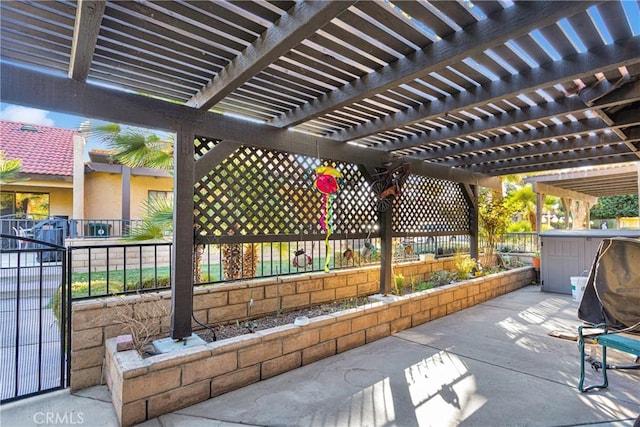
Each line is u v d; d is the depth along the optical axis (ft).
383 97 11.86
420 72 8.86
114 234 31.81
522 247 31.71
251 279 14.40
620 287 10.99
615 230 22.93
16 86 8.30
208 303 12.64
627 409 8.88
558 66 9.29
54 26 7.43
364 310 13.67
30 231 27.04
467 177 24.40
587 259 22.24
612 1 7.08
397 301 15.16
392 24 7.71
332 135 15.70
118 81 10.28
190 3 6.81
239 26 7.62
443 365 11.63
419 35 8.14
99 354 10.38
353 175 17.15
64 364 10.14
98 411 8.86
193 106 11.46
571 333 14.74
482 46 7.71
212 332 11.81
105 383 10.33
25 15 7.00
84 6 6.19
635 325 10.11
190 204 11.02
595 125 14.35
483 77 10.39
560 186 34.86
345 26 7.75
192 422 8.34
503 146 17.38
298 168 14.82
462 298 19.15
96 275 21.01
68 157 35.12
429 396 9.56
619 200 61.67
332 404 9.15
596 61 8.66
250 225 13.39
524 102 12.66
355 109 12.94
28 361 11.44
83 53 7.75
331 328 12.46
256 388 10.04
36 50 8.43
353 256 18.19
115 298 10.95
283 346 11.07
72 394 9.74
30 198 33.94
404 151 19.86
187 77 10.08
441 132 15.79
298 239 14.83
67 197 35.32
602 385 10.03
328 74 10.01
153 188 37.58
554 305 20.01
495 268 25.72
